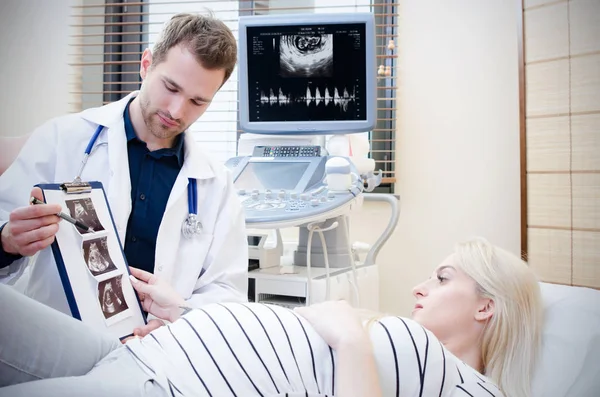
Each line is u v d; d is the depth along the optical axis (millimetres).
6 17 3129
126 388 1017
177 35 1447
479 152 2771
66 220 1288
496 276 1338
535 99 2479
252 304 1200
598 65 2270
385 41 2902
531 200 2500
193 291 1620
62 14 3096
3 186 1519
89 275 1301
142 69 1580
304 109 2406
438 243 2822
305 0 2980
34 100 3135
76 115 1633
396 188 2875
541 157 2465
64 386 976
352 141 2426
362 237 2889
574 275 2367
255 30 2391
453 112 2807
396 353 1117
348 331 1105
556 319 1540
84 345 1128
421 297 1394
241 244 1728
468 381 1141
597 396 1394
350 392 1030
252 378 1081
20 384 962
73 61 3100
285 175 2322
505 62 2732
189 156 1648
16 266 1400
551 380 1400
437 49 2826
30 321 1075
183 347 1112
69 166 1555
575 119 2348
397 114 2873
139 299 1455
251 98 2428
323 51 2371
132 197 1570
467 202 2789
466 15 2785
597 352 1459
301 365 1110
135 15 3100
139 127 1594
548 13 2426
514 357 1324
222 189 1696
